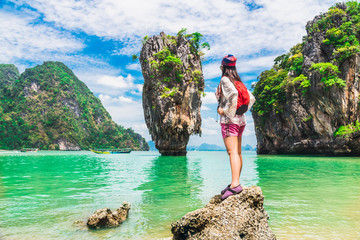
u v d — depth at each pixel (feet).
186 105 146.41
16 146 472.44
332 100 130.00
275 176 39.75
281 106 165.27
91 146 562.25
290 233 13.94
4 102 599.16
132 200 22.59
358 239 13.04
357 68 126.11
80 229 14.88
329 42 138.00
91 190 27.71
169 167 61.16
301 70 165.07
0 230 14.61
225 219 9.52
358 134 122.72
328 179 36.19
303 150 151.64
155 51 151.74
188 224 10.01
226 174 43.83
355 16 138.82
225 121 10.52
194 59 160.15
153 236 13.75
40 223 15.93
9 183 33.24
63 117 580.30
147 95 152.56
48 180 36.24
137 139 630.33
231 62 10.59
